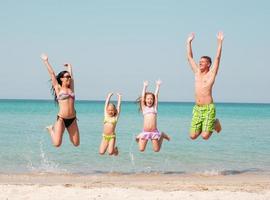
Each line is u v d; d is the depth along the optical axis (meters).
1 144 27.27
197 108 13.33
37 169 18.75
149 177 17.19
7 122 48.03
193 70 13.48
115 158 22.36
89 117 65.12
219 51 12.84
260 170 19.34
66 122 13.05
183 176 17.53
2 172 17.77
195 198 12.05
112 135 16.27
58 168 19.12
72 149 25.56
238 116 80.44
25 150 24.70
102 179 16.55
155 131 15.00
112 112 16.34
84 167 19.52
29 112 80.75
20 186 13.62
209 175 17.86
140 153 24.27
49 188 13.27
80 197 11.99
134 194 12.45
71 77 13.25
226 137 34.31
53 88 13.16
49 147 26.17
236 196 12.38
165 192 12.87
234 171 18.98
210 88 13.16
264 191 13.44
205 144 29.25
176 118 64.94
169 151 25.36
